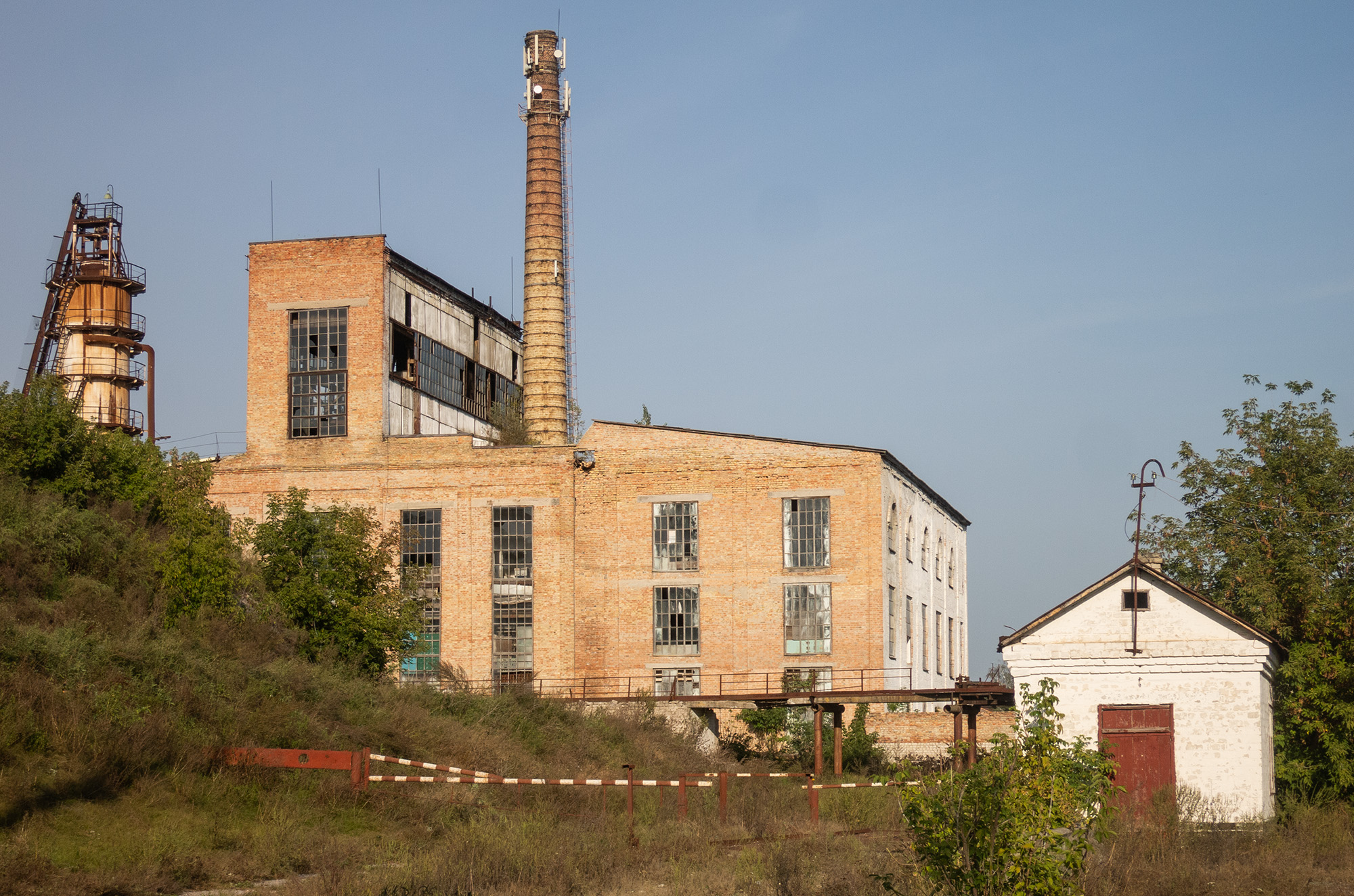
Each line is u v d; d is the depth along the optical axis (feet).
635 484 164.45
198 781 72.59
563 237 206.39
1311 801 90.17
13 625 80.38
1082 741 52.24
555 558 163.53
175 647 90.48
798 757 148.56
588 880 61.31
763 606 159.74
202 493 129.59
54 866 56.75
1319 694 91.40
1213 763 87.86
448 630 163.43
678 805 87.15
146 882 56.65
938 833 49.03
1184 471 123.95
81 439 124.36
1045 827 48.19
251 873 61.36
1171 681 89.35
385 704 103.96
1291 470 117.39
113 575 106.73
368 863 64.85
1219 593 117.39
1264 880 61.36
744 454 162.71
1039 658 91.40
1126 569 90.58
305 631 117.08
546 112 207.10
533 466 165.48
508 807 83.97
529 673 161.99
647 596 162.09
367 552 126.31
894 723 154.20
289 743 85.05
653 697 145.89
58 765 67.62
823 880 60.08
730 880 61.21
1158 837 66.80
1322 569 108.37
